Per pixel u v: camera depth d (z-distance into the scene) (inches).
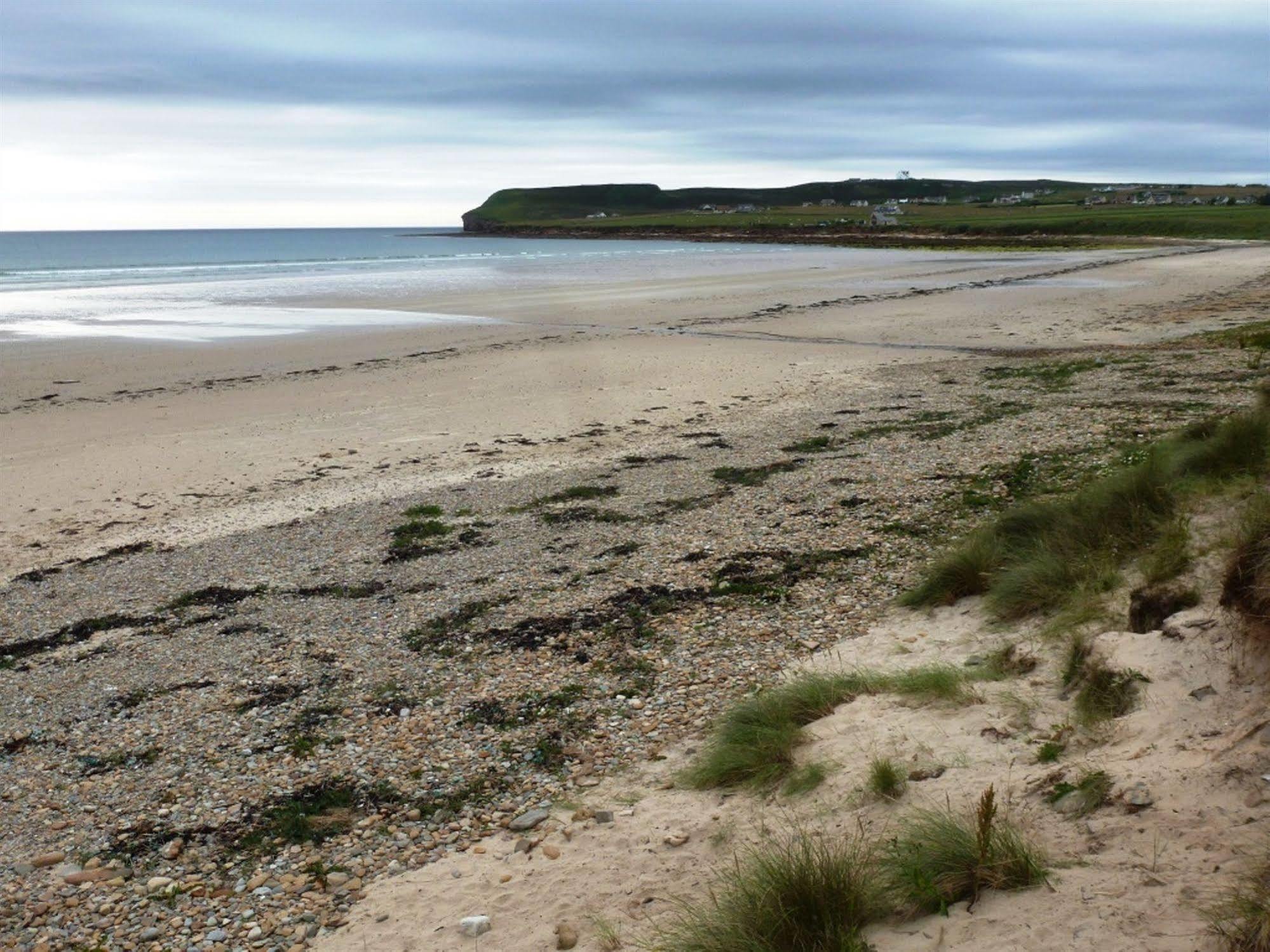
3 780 224.8
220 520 447.5
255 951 161.8
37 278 2159.2
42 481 519.2
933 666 237.1
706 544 369.4
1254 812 135.6
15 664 295.0
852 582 321.1
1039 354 866.1
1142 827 141.0
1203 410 533.6
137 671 283.3
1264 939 106.3
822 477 455.8
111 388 782.5
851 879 141.9
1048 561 274.4
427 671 271.7
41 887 182.9
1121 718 179.3
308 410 693.3
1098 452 452.1
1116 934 117.9
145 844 195.9
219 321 1237.1
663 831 183.9
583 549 374.9
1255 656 175.0
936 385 717.9
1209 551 227.0
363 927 165.0
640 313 1300.4
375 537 408.8
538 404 703.1
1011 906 130.6
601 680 261.0
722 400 702.5
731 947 135.1
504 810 202.4
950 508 391.9
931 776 179.6
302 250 4751.5
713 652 274.1
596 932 152.4
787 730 212.5
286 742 235.0
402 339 1061.1
